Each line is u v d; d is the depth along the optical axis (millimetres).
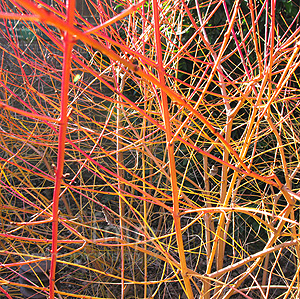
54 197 875
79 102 3451
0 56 3322
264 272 2611
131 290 2975
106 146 3629
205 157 2283
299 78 3059
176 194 1025
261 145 3332
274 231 1486
